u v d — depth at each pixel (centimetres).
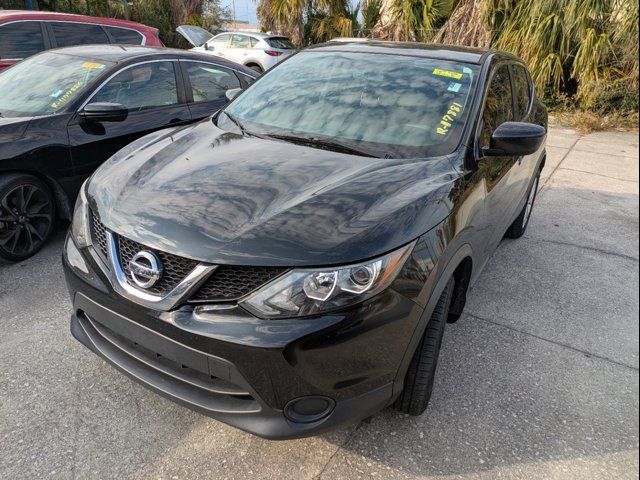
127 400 244
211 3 2159
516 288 378
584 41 995
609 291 381
